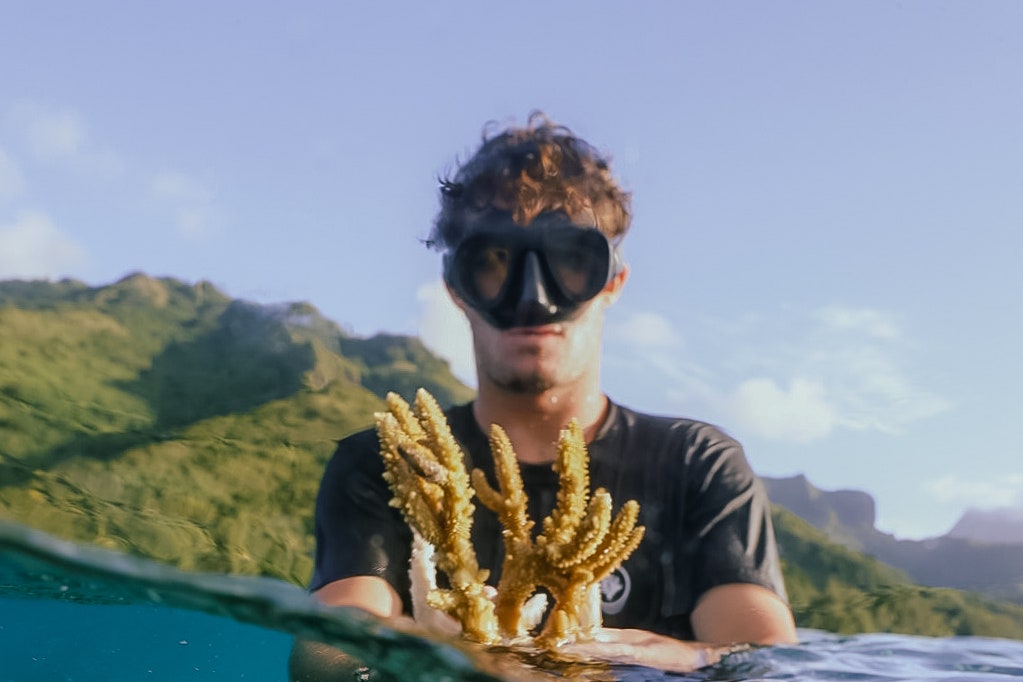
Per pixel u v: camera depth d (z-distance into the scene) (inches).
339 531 33.5
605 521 26.0
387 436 26.5
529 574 26.5
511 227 35.4
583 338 35.5
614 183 38.0
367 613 27.4
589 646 27.1
